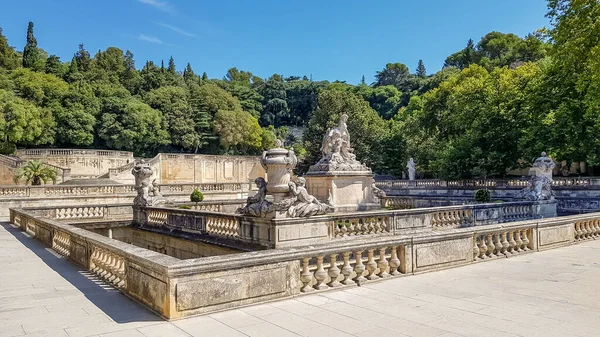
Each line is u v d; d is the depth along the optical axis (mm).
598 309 6906
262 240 13375
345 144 23547
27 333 5945
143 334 5855
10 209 25953
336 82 137250
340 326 6145
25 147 62344
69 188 31453
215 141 83062
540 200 22688
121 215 24484
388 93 113938
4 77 66938
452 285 8586
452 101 42188
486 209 20344
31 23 99062
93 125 69000
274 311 6918
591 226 15680
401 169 59156
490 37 87250
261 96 117812
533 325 6129
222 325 6219
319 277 8195
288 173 13469
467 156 37312
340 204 22578
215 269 6859
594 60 22547
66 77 79500
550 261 11227
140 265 7465
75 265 11844
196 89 86062
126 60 104312
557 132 28391
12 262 12383
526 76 33531
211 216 15969
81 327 6191
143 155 73875
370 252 8977
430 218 17875
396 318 6500
